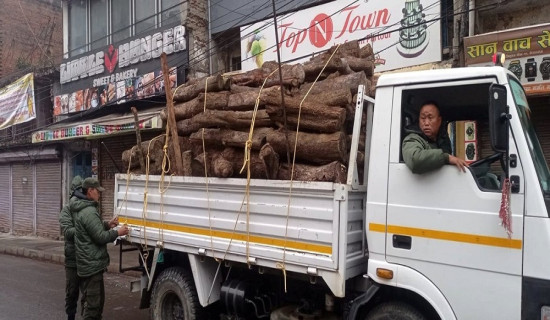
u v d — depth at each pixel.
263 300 4.06
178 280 4.47
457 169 2.87
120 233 4.81
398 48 7.51
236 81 4.44
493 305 2.71
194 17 10.71
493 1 7.10
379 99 3.25
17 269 9.65
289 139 3.61
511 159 2.68
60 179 13.91
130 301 6.97
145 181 4.64
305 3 8.86
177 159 4.38
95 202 5.11
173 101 4.84
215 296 4.30
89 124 11.25
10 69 17.12
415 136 3.07
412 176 3.03
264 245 3.58
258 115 3.85
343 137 3.45
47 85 14.82
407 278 3.01
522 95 3.07
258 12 9.89
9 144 14.98
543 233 2.57
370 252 3.21
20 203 15.34
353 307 3.23
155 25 11.74
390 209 3.11
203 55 10.82
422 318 3.03
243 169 3.78
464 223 2.82
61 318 6.03
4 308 6.50
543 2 6.79
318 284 3.64
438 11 7.09
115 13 12.80
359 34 7.97
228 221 3.83
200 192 4.08
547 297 2.53
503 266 2.68
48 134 12.49
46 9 18.30
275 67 4.34
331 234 3.17
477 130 3.89
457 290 2.83
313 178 3.45
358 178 3.38
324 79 3.98
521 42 6.13
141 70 11.59
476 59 6.50
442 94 3.10
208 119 4.07
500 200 2.71
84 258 4.91
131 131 10.27
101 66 12.58
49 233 14.22
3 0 16.95
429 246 2.94
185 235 4.21
